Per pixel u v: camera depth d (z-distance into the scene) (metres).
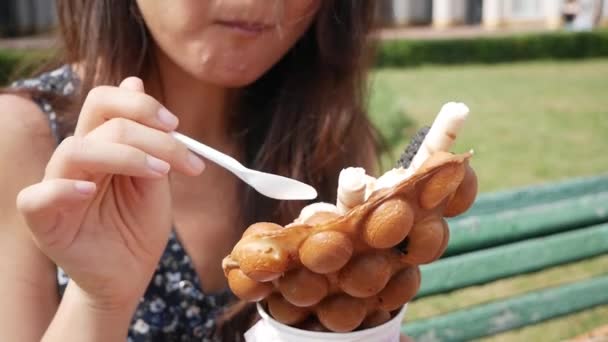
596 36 8.57
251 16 0.62
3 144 0.69
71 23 0.77
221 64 0.65
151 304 0.73
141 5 0.65
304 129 0.80
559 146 3.90
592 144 3.95
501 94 5.79
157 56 0.76
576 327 1.81
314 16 0.75
